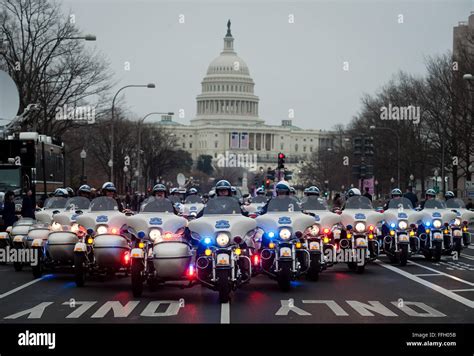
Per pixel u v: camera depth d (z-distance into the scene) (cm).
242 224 1717
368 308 1628
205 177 19725
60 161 4600
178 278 1745
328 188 12106
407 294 1852
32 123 5122
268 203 1975
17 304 1695
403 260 2514
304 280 2141
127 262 1945
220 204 1792
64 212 2241
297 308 1628
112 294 1859
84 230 2000
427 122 7506
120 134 8844
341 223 2331
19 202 3438
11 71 5091
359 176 5450
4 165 3509
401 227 2572
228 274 1669
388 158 8800
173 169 14025
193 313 1567
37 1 5206
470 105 6500
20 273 2342
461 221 2880
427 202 2756
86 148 8506
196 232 1722
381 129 8850
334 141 14062
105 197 2050
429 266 2538
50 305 1677
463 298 1781
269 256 1858
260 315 1538
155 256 1722
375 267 2506
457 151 7100
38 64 5278
